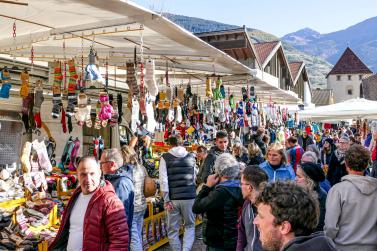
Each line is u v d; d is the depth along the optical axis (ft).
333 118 44.75
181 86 31.07
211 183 12.23
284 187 5.88
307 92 128.26
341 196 10.73
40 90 21.99
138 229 17.01
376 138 24.70
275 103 49.21
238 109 32.86
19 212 15.87
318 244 5.50
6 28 16.66
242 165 15.89
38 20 15.15
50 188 19.47
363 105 35.22
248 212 9.98
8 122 25.53
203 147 27.78
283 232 5.72
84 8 13.15
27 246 14.82
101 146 28.07
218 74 26.09
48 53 20.72
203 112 32.55
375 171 23.22
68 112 19.17
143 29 14.99
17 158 26.09
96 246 10.03
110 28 15.34
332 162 23.91
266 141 32.76
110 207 10.18
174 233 20.13
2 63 23.49
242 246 10.39
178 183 19.80
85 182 10.32
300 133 61.16
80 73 20.72
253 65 73.67
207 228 12.10
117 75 29.04
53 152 25.59
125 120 32.45
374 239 10.52
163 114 25.09
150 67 17.87
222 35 71.61
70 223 10.61
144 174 17.24
